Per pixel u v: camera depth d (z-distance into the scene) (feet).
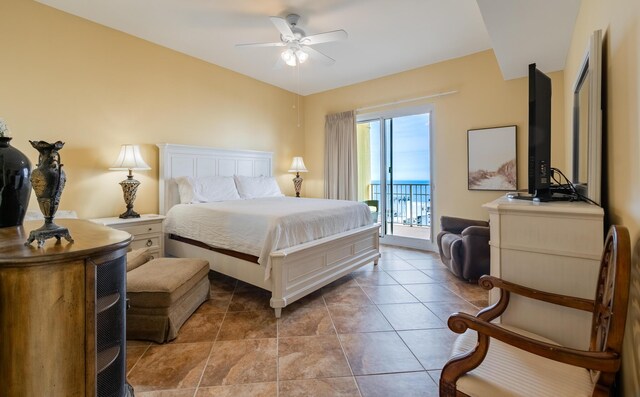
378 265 12.21
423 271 11.41
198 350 6.25
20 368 3.08
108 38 10.55
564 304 3.91
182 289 7.13
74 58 9.76
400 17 9.90
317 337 6.77
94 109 10.25
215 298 8.94
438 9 9.44
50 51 9.25
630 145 3.62
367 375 5.47
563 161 10.78
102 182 10.50
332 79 16.07
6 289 3.03
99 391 3.77
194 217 10.26
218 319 7.62
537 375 3.29
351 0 8.96
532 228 4.50
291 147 18.15
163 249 10.94
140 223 10.17
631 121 3.58
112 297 3.90
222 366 5.72
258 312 8.02
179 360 5.90
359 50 12.45
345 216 10.39
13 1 8.57
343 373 5.52
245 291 9.51
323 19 10.01
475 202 12.92
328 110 17.88
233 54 12.99
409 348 6.34
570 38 8.40
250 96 15.72
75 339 3.32
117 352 3.96
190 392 5.01
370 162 17.06
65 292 3.25
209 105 13.84
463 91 13.10
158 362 5.83
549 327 4.27
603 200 4.79
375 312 8.00
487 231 9.55
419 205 15.43
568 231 4.25
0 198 4.52
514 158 11.89
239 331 7.03
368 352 6.19
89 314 3.40
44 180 3.55
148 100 11.71
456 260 10.06
